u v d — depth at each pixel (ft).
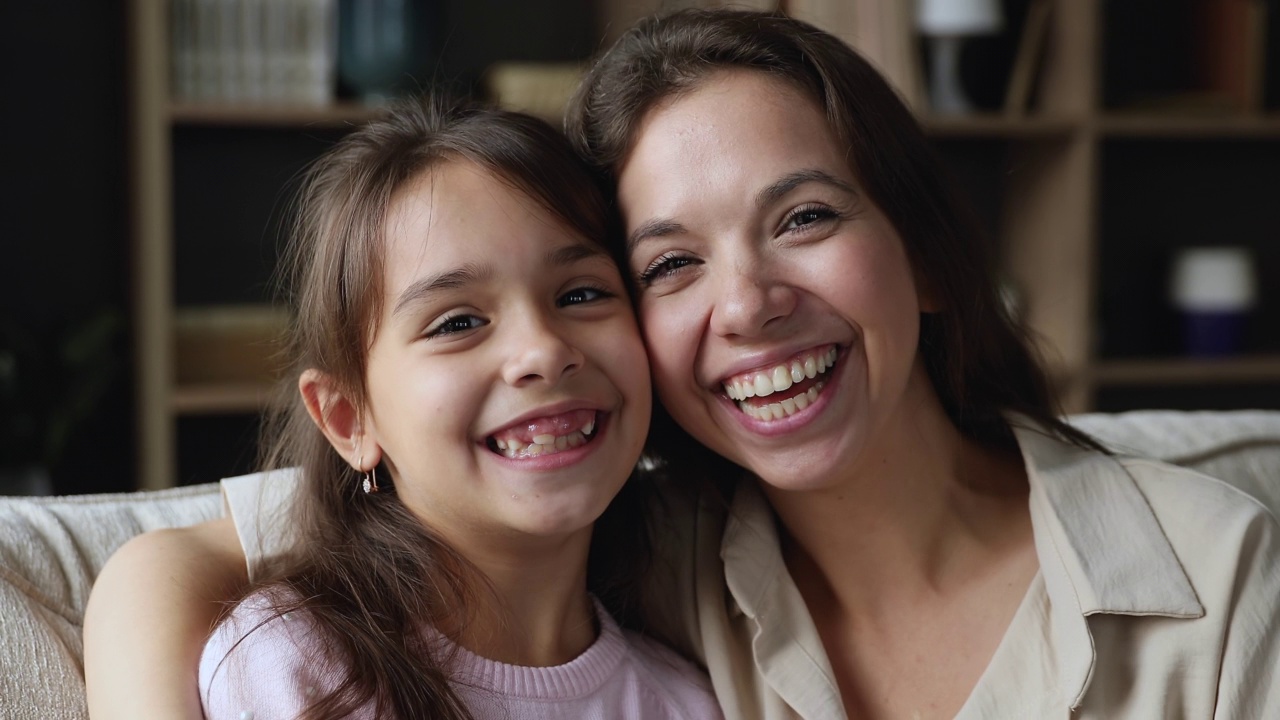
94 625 3.43
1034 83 9.21
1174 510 3.62
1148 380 9.09
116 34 8.67
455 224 3.42
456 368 3.39
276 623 3.33
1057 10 8.98
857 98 3.59
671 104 3.53
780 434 3.49
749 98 3.49
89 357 8.26
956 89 8.83
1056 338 9.11
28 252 8.69
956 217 3.88
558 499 3.41
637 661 3.86
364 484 3.73
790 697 3.69
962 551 3.82
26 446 8.20
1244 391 10.59
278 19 8.02
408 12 8.24
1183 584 3.43
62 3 8.64
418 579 3.55
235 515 3.83
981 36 8.76
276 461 4.26
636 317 3.66
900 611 3.83
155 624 3.36
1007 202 9.75
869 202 3.57
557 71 8.23
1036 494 3.72
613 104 3.66
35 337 8.64
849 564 3.85
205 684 3.25
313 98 8.12
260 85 8.04
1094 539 3.57
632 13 8.63
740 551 3.90
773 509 4.03
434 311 3.41
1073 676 3.38
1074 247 8.92
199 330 8.16
